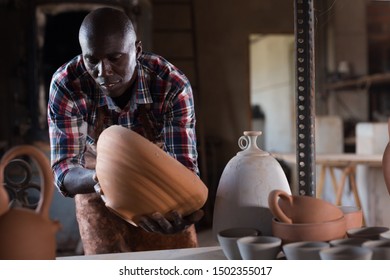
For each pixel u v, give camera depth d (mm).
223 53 6277
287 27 6316
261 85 8930
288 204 1249
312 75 1561
